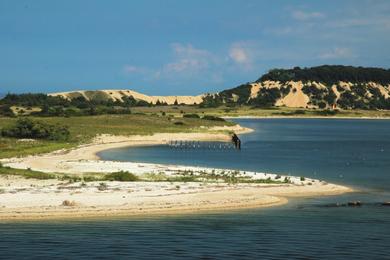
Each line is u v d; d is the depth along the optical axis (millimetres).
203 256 45000
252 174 94312
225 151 154875
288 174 100750
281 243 49281
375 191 81625
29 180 80688
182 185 78000
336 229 54969
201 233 52469
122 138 186125
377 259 44750
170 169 99938
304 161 126625
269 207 66750
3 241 48938
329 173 103500
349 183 90062
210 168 106812
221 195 71375
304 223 57594
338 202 71688
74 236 50750
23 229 53188
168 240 49781
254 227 55344
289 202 70625
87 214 59844
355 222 58438
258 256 45344
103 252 45781
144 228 54281
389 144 187875
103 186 75188
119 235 51250
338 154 147000
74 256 44594
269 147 170500
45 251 45750
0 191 69938
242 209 65062
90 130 196625
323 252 46688
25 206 61812
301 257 45156
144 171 96125
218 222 57562
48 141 162250
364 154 147375
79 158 125562
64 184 77188
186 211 63000
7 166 96750
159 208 63312
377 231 54219
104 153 143500
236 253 46000
